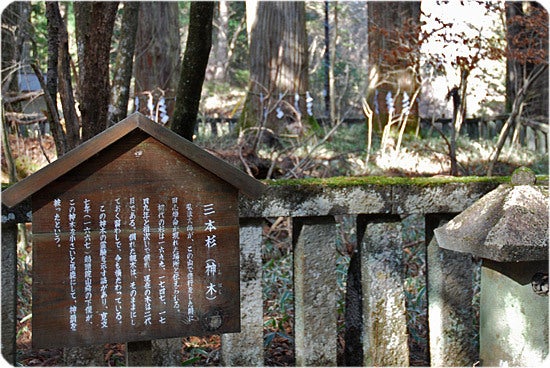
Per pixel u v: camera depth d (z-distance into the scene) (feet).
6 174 22.68
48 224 7.76
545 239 7.66
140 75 31.35
